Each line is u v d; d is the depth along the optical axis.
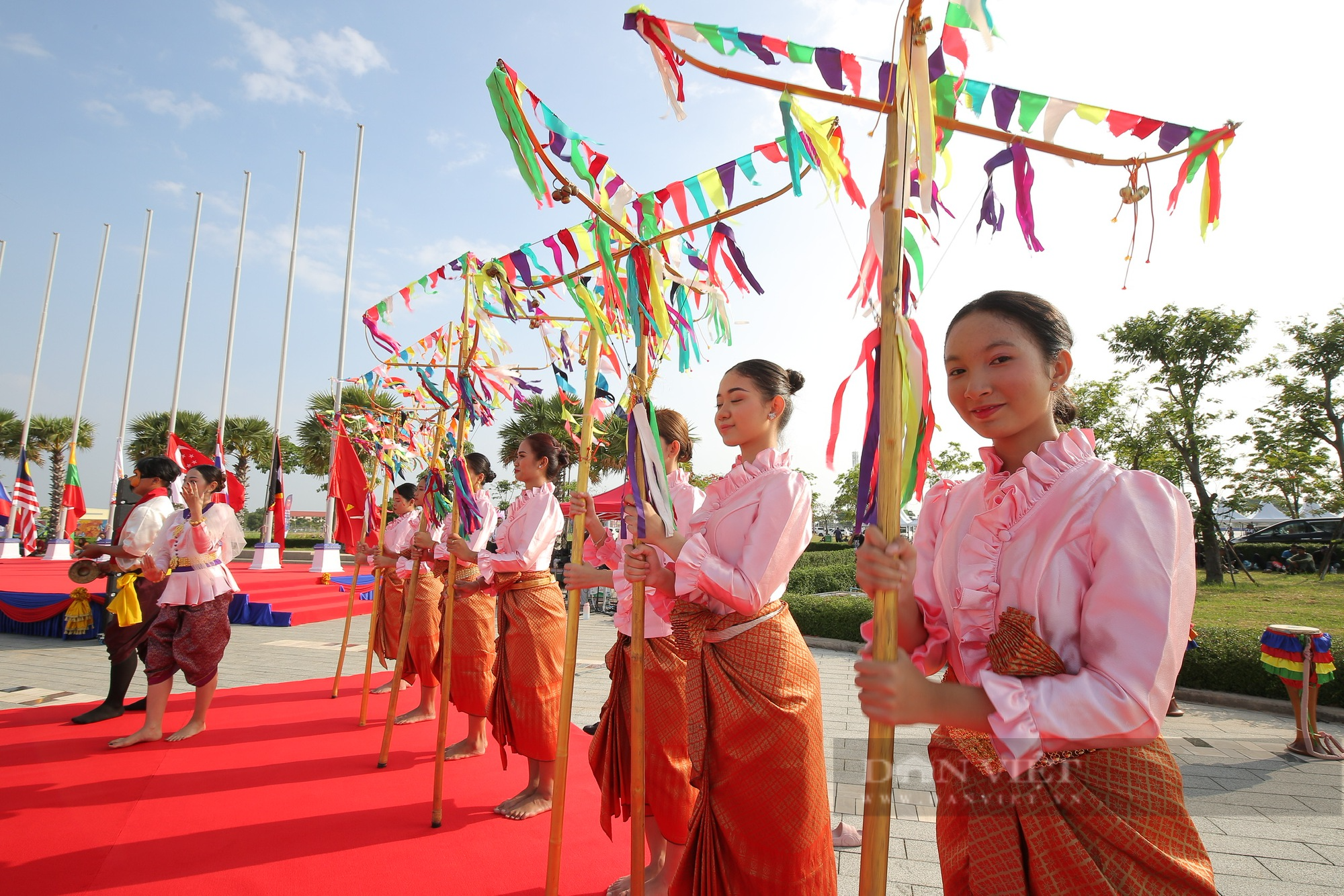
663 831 2.68
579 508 2.44
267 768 3.85
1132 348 15.90
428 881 2.67
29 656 7.23
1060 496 1.22
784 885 1.95
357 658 7.52
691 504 2.96
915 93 1.21
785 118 1.39
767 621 2.11
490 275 3.32
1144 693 1.04
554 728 3.38
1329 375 16.27
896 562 1.12
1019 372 1.31
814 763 2.00
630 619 2.84
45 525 22.89
